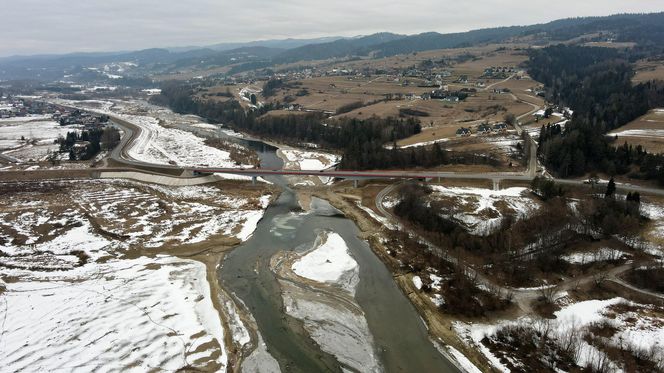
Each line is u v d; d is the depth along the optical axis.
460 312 81.81
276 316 82.44
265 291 91.19
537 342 71.81
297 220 132.00
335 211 139.75
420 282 92.62
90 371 66.25
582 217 112.94
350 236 120.00
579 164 142.00
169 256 106.44
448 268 98.06
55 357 68.75
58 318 78.69
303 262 103.56
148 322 78.50
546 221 109.75
